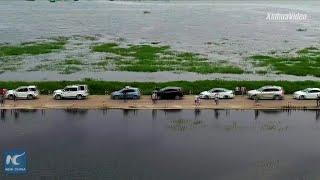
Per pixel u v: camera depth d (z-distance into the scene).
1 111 62.66
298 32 169.00
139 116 60.47
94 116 60.28
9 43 132.12
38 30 165.50
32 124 56.31
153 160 45.22
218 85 77.50
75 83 77.62
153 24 191.75
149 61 105.19
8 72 92.19
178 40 144.62
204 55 115.50
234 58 111.38
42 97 71.19
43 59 107.56
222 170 42.81
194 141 50.56
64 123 56.91
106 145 49.12
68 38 145.00
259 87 76.62
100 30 167.88
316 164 44.34
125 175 41.62
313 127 55.84
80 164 44.06
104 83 77.69
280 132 53.91
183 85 77.25
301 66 99.25
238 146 49.00
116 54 114.94
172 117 59.97
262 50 125.19
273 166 43.88
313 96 69.31
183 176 41.38
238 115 61.25
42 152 46.84
